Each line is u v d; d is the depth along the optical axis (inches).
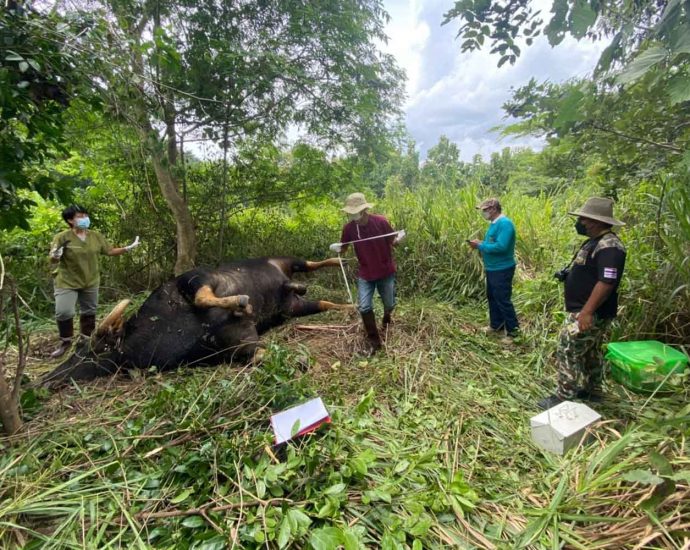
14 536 74.0
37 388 121.8
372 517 76.5
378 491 78.0
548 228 225.3
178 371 139.9
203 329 148.6
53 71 97.4
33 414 113.0
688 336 140.9
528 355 154.3
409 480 86.3
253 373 126.2
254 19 232.5
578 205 232.4
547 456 97.8
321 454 89.7
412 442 102.3
